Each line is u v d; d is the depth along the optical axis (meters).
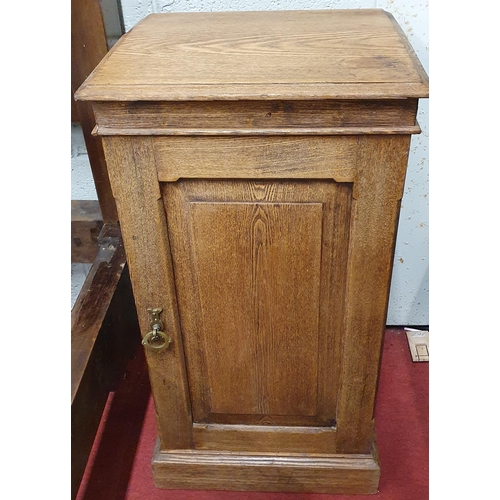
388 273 0.91
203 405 1.13
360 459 1.16
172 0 1.23
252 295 0.96
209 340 1.02
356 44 0.90
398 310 1.60
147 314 0.99
